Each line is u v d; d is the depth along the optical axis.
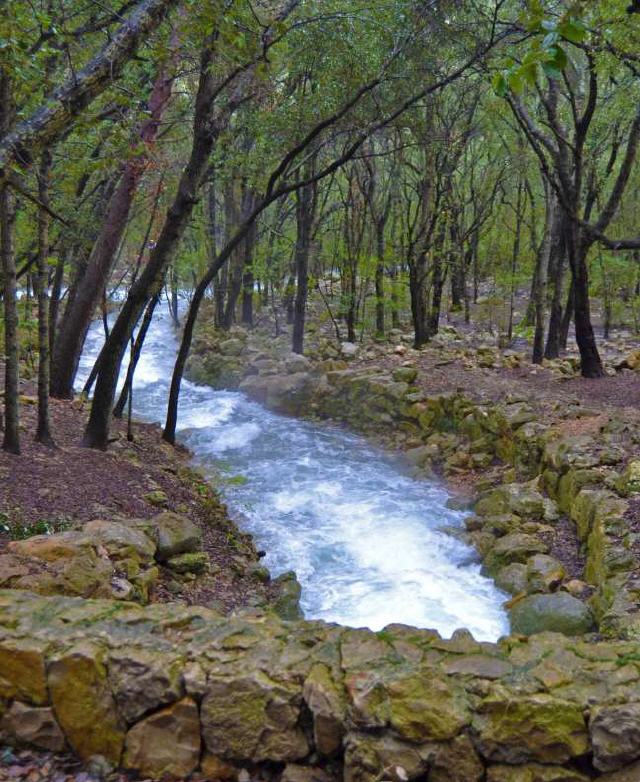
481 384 12.29
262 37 6.35
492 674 3.27
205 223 15.74
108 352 7.88
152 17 4.34
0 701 3.40
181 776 3.27
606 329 19.95
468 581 6.71
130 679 3.30
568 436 8.56
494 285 23.17
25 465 6.63
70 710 3.34
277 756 3.22
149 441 9.86
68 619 3.65
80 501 6.19
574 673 3.26
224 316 20.89
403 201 22.06
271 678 3.28
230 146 10.93
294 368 14.86
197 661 3.38
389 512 8.56
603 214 11.34
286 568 6.92
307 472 10.18
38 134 4.04
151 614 3.74
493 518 7.68
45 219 6.73
